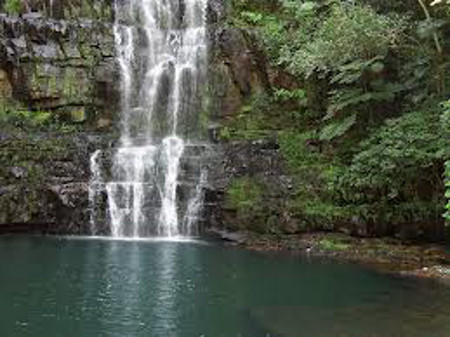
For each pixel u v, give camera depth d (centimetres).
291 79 1869
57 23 1895
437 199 1425
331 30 1567
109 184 1598
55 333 786
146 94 1970
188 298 963
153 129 1939
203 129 1906
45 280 1060
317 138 1705
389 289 1034
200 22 2106
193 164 1659
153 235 1589
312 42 1753
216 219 1565
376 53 1583
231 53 1931
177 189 1628
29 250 1332
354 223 1456
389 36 1519
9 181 1557
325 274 1146
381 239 1448
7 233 1541
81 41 1919
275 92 1850
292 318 862
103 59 1941
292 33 1897
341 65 1638
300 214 1495
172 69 1994
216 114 1922
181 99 1964
